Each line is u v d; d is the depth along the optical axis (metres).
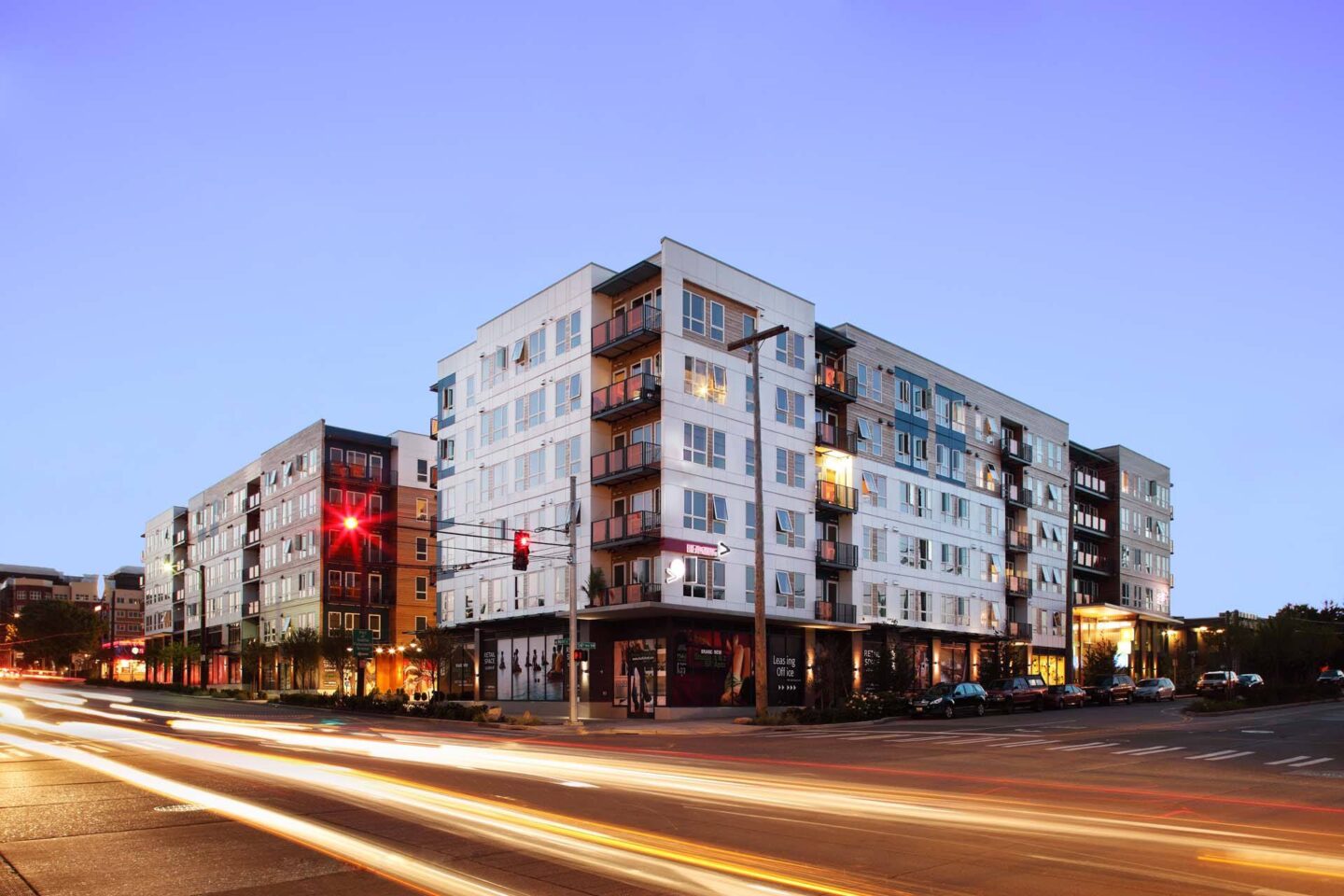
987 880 9.34
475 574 54.28
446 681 56.06
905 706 43.00
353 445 77.25
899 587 56.81
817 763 21.36
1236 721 36.72
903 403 59.66
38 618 114.44
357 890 8.70
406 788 15.71
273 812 13.00
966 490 63.94
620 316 46.16
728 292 47.78
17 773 17.67
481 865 9.70
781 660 48.78
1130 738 28.62
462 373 57.44
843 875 9.45
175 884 8.94
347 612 74.00
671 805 14.02
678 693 43.03
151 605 113.00
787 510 49.47
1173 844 11.34
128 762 19.91
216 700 63.31
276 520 81.50
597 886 8.86
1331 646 59.25
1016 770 20.14
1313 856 10.66
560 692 47.69
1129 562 82.56
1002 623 65.75
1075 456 79.75
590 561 46.16
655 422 44.94
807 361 51.91
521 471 51.50
